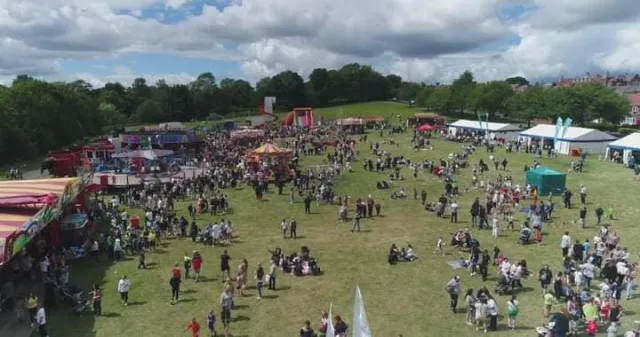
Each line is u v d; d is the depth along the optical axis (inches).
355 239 1405.0
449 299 986.7
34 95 3725.4
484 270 1077.1
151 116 6771.7
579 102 4067.4
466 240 1293.1
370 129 4443.9
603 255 1121.4
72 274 1153.4
